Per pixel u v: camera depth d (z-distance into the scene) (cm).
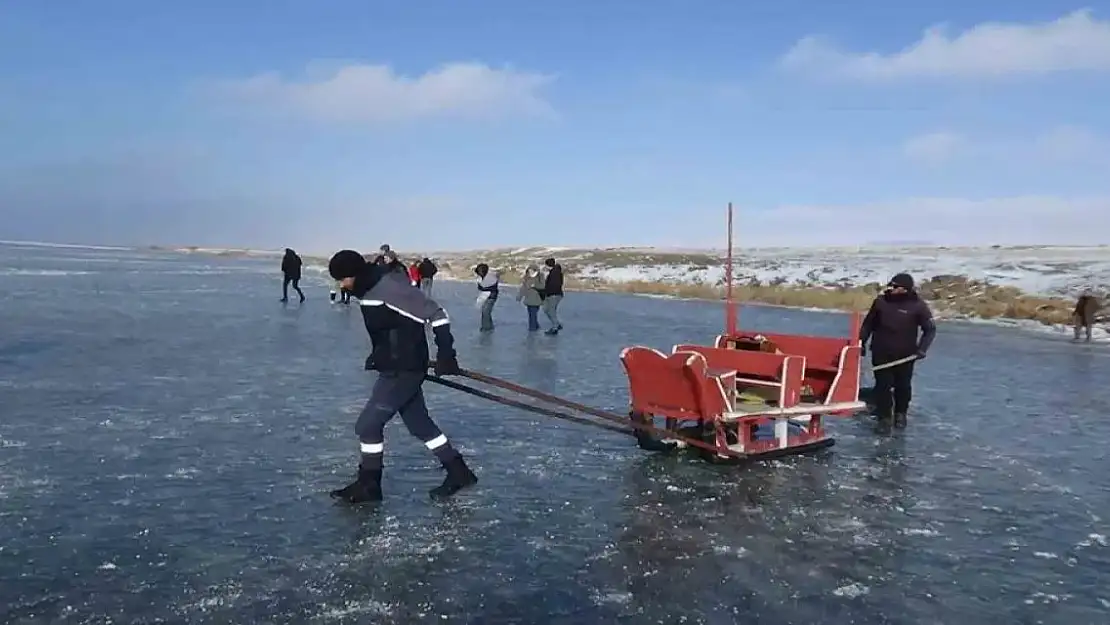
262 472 784
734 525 668
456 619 491
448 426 1012
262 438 915
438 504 704
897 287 1071
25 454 825
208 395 1163
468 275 6681
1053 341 2334
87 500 691
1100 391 1420
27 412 1017
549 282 2202
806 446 921
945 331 2641
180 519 652
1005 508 733
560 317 2855
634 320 2747
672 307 3519
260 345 1762
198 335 1930
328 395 1180
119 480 748
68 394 1141
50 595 513
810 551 614
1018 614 517
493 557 588
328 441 906
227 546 597
